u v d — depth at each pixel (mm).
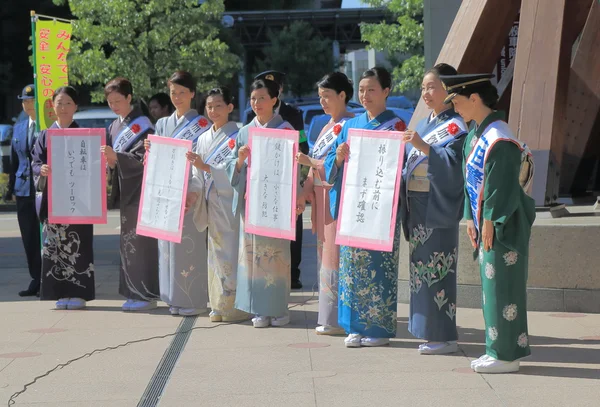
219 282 6527
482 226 4750
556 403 4230
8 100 30531
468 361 5141
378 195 5305
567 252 6398
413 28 22547
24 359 5484
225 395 4570
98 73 19922
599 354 5188
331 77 5977
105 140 7008
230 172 6309
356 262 5547
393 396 4449
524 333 4828
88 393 4688
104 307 7312
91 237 7242
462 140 5148
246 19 31297
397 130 5465
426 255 5301
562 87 7434
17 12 29906
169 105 8383
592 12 8922
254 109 6297
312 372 4988
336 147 5676
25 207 7926
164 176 6609
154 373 5066
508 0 7605
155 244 7113
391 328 5602
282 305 6336
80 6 19781
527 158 4695
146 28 20531
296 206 6027
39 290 7945
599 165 10273
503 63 9359
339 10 31391
